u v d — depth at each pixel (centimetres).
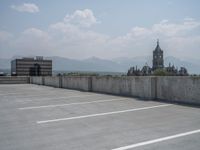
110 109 1016
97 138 595
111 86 1708
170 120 775
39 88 2536
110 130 667
